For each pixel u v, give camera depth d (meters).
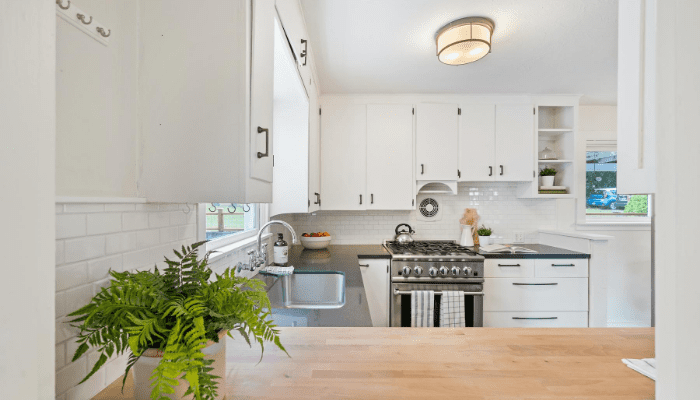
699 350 0.20
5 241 0.23
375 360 0.86
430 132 3.08
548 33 1.99
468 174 3.10
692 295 0.21
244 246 1.87
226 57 0.88
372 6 1.72
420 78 2.70
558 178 3.32
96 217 0.72
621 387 0.74
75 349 0.66
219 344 0.66
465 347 0.95
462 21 1.83
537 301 2.76
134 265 0.84
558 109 3.35
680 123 0.21
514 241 3.43
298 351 0.91
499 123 3.11
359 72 2.58
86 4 0.72
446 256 2.70
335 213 3.42
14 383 0.23
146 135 0.89
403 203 3.08
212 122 0.88
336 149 3.06
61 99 0.65
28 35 0.25
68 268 0.65
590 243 2.73
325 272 2.10
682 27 0.21
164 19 0.89
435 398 0.70
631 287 3.33
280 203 2.27
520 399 0.70
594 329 1.10
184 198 0.88
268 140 1.00
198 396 0.51
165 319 0.58
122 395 0.70
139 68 0.89
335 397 0.70
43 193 0.26
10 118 0.24
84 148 0.71
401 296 2.69
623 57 0.74
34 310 0.25
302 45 1.86
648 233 3.32
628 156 0.72
